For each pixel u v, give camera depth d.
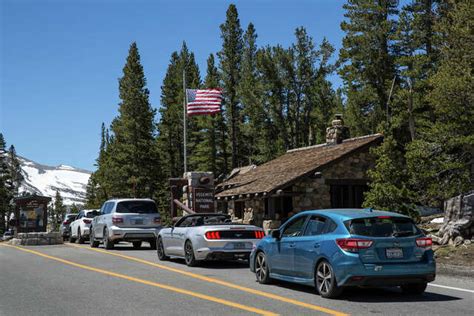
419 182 23.30
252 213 30.34
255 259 12.33
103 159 90.06
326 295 9.81
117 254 20.38
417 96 39.09
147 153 67.25
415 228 10.00
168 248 17.19
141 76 68.50
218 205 35.50
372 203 19.05
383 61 46.34
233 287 11.41
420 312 8.53
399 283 9.52
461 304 9.27
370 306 9.07
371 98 48.22
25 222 36.88
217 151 74.44
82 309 9.05
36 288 11.65
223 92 68.62
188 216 16.86
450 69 22.91
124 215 22.88
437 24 27.67
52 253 21.61
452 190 22.92
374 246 9.48
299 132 66.50
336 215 10.07
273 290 10.97
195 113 33.72
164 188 70.50
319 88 62.03
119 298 10.12
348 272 9.39
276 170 31.12
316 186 26.97
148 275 13.65
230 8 68.00
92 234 25.14
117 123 73.25
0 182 96.00
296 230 11.09
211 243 15.05
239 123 69.81
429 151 23.73
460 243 17.16
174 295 10.41
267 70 62.44
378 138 27.06
